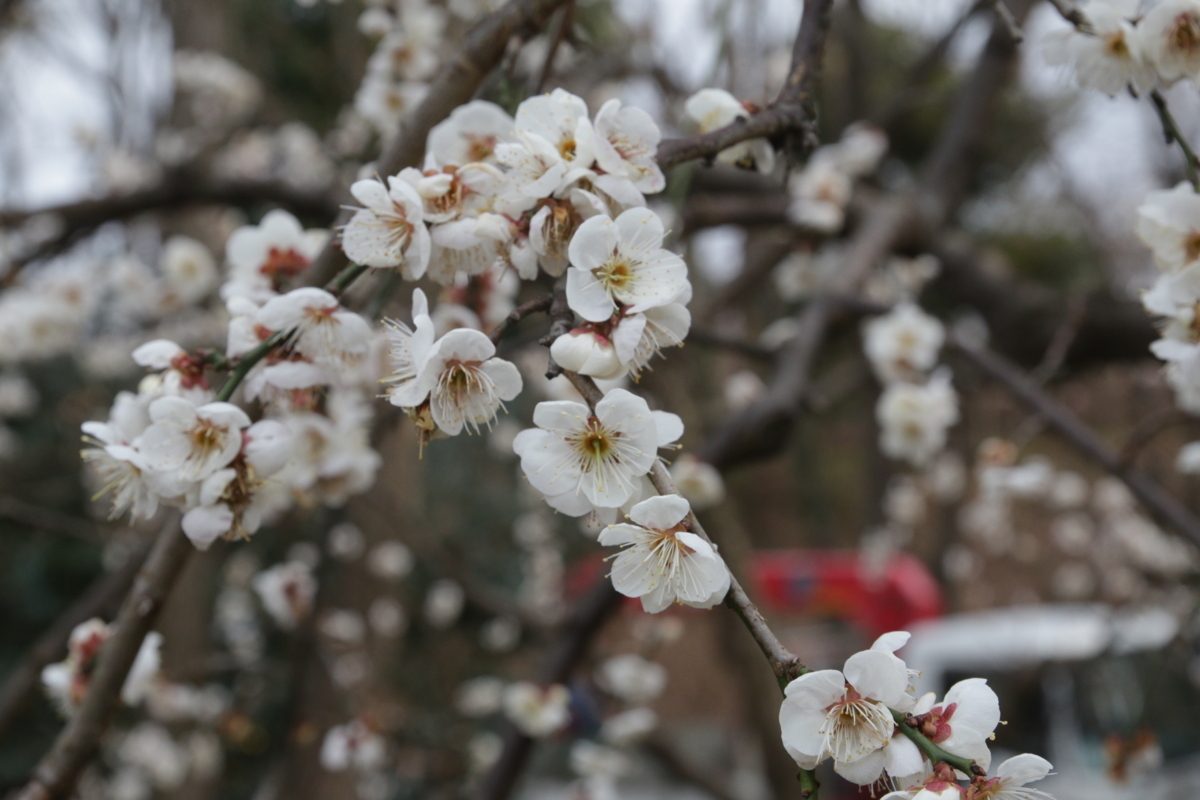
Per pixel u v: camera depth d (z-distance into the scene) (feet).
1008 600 30.01
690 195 13.71
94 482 18.81
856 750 2.72
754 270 14.02
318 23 23.81
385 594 14.21
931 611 19.11
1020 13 13.17
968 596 30.58
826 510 35.73
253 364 3.87
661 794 19.83
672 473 8.18
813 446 34.88
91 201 11.25
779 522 36.60
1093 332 11.85
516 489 21.97
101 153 13.92
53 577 18.95
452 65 4.53
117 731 16.66
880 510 24.30
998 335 12.76
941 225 12.96
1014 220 29.89
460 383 3.08
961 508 25.17
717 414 13.69
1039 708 16.56
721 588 2.81
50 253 11.28
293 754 11.11
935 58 14.56
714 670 26.48
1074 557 28.84
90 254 18.10
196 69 15.23
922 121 25.71
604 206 3.16
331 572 12.51
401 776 15.72
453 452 22.34
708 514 11.06
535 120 3.40
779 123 3.87
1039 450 28.12
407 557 14.88
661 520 2.80
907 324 9.57
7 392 19.42
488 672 20.01
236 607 16.72
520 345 7.60
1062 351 8.14
